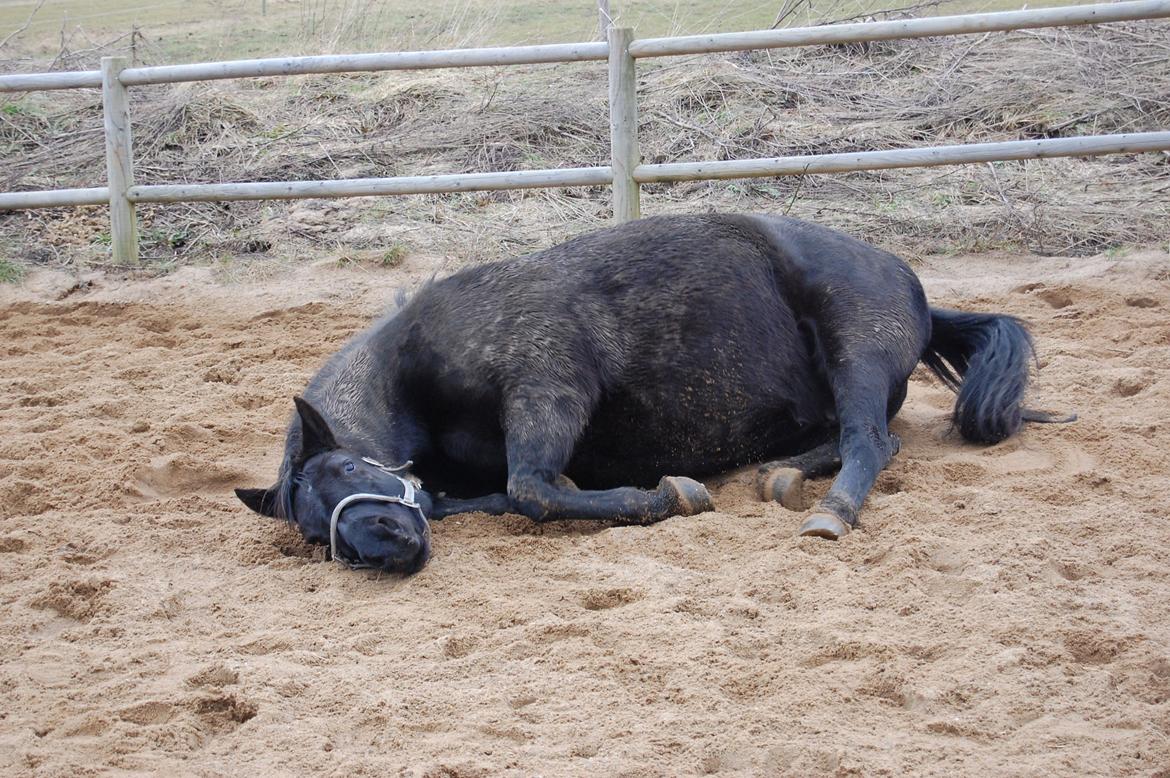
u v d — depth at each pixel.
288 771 3.09
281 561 4.52
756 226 5.24
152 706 3.42
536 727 3.24
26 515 5.09
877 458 4.76
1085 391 5.82
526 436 4.64
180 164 10.38
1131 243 8.05
